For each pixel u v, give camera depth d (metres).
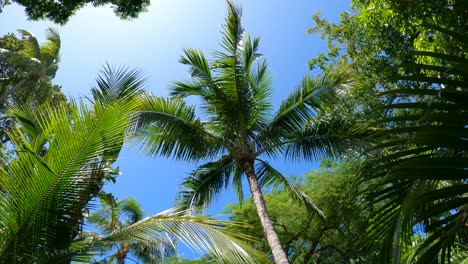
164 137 10.57
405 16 6.53
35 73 17.67
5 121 11.35
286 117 10.91
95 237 5.78
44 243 5.01
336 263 13.28
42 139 5.33
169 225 5.42
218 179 11.35
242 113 10.91
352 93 9.70
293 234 14.24
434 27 2.15
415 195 2.46
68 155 5.09
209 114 11.28
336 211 12.09
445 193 2.00
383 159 2.50
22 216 4.94
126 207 19.14
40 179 4.96
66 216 5.10
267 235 8.44
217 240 5.29
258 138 10.99
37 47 19.56
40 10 11.50
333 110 10.50
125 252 16.95
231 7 11.19
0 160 4.95
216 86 10.88
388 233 2.65
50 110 5.29
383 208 2.78
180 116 10.59
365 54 9.09
